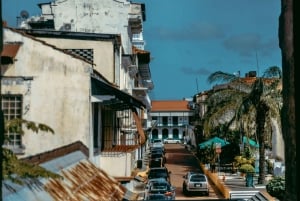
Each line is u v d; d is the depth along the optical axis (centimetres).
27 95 1884
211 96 4191
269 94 3506
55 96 1919
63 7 3669
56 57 1922
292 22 376
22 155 1753
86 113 1928
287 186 390
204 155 5238
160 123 12888
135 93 4266
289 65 380
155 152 5609
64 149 1434
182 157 6794
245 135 3947
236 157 4447
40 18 3712
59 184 1102
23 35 1906
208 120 4234
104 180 1511
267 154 4128
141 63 4556
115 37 2483
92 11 3675
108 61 2481
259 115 3547
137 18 3716
